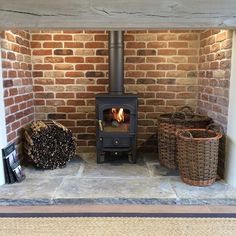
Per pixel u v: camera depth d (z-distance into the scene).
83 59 3.74
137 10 2.39
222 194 2.59
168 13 2.39
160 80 3.79
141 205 2.51
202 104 3.61
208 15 2.40
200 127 3.15
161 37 3.70
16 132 3.20
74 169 3.26
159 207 2.47
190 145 2.71
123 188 2.73
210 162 2.72
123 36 3.50
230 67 2.74
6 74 2.90
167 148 3.20
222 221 2.24
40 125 3.30
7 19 2.39
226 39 2.83
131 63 3.75
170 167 3.22
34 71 3.75
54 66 3.74
